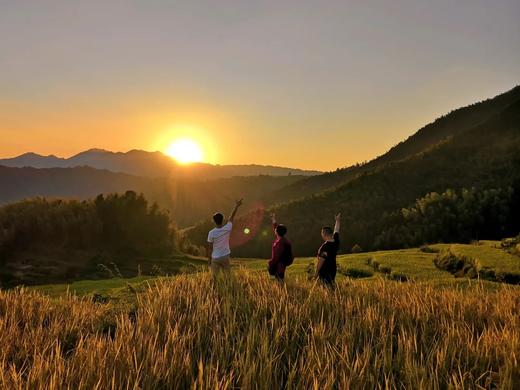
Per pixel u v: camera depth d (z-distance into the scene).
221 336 6.45
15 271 54.16
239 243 125.81
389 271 25.52
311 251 111.69
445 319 7.81
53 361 5.66
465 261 25.56
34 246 60.75
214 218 12.30
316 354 5.58
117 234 68.50
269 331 6.84
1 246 57.53
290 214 133.62
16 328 7.48
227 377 5.16
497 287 17.38
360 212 123.50
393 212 107.00
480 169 130.75
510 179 105.25
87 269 58.28
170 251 73.19
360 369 5.35
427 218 90.12
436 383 4.89
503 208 87.75
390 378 5.28
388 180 141.25
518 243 30.12
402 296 9.70
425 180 136.62
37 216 62.34
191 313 7.97
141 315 7.74
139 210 71.62
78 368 5.32
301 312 7.84
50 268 56.16
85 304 10.51
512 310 9.11
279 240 12.11
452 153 152.12
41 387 4.67
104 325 8.72
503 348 6.13
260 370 5.12
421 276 22.98
